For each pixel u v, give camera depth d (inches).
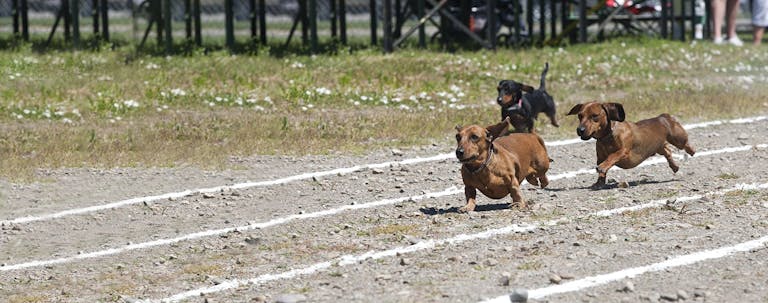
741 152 633.0
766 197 487.2
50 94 856.3
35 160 623.2
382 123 744.3
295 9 1711.4
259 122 746.2
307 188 560.7
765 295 342.3
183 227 484.1
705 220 443.5
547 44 1289.4
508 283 360.8
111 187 565.9
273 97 862.5
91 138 679.1
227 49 1141.7
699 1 1421.0
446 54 1104.8
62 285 397.7
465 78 974.4
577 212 473.4
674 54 1154.7
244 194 548.7
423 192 543.5
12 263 430.6
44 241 464.1
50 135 698.8
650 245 404.5
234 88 896.3
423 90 909.2
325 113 803.4
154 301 370.0
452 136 709.3
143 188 563.5
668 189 522.0
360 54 1115.3
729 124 738.8
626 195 511.2
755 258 382.9
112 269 418.0
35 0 1689.2
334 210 505.7
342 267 398.6
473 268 384.2
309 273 393.7
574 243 411.2
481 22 1331.2
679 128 543.8
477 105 855.1
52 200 538.0
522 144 485.4
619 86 958.4
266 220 492.4
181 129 722.8
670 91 914.7
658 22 1471.5
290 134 706.8
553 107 722.8
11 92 852.0
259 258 422.9
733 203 476.4
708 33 1441.9
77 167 612.7
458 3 1289.4
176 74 955.3
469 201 479.5
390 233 449.7
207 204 528.1
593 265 380.5
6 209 519.2
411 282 370.3
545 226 444.5
